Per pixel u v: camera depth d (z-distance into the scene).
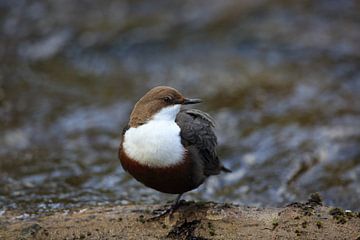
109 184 11.62
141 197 10.89
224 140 13.91
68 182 11.69
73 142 13.98
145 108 8.52
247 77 17.30
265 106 15.53
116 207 9.30
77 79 17.27
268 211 8.67
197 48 18.70
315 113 15.04
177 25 19.62
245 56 18.39
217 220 8.46
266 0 20.61
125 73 17.70
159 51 18.58
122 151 8.51
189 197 11.38
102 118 15.16
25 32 19.02
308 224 8.17
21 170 12.38
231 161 13.03
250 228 8.21
